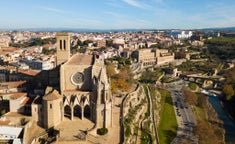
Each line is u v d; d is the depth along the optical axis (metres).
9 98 124.56
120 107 141.88
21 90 143.50
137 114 146.62
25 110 117.06
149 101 181.62
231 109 188.62
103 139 101.31
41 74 150.12
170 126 144.50
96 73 117.38
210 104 193.75
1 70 188.25
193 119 156.38
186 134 134.88
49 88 118.31
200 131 125.38
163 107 177.00
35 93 132.25
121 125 116.75
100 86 107.81
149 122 142.12
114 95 163.62
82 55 148.38
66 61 132.00
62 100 113.25
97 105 107.69
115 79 192.75
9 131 101.94
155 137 127.25
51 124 106.94
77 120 113.50
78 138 97.38
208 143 118.06
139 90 191.25
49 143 94.06
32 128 107.88
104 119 109.62
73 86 120.06
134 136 118.31
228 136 141.00
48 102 105.50
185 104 186.88
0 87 144.25
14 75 176.12
